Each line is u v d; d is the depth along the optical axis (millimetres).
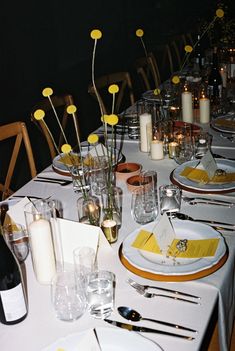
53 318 1066
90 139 1366
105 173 1639
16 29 3340
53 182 1818
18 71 3408
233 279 1270
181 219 1450
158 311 1062
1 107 3273
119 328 1003
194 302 1083
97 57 4508
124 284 1158
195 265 1176
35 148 3631
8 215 1479
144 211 1463
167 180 1775
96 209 1394
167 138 2029
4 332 1036
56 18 3795
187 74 3215
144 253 1246
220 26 3734
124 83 3213
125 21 4973
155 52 5805
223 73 2912
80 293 1108
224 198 1578
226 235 1349
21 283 1059
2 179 3285
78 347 944
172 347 960
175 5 6285
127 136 2293
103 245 1292
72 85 4129
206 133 2076
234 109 2566
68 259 1271
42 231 1146
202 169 1761
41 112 1398
